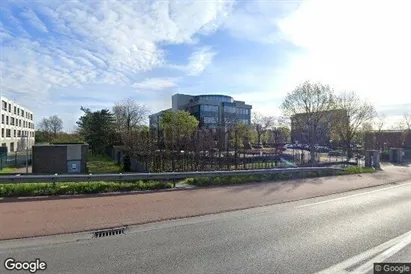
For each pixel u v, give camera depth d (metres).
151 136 20.02
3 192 8.87
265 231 6.45
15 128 69.50
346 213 8.23
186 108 86.06
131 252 5.15
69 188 9.74
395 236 6.14
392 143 50.53
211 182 12.41
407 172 20.64
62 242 5.64
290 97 34.25
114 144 39.59
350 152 36.25
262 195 10.64
